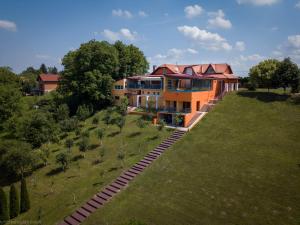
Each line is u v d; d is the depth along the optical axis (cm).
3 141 3288
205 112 3816
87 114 4678
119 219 1948
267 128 2969
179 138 3142
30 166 3033
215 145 2812
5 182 2980
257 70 4072
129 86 5138
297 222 1653
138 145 3167
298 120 2989
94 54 5022
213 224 1742
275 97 3747
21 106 4475
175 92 3978
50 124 3781
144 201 2111
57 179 2802
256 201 1888
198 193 2083
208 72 5231
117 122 3831
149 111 4328
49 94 6950
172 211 1930
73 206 2247
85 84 4953
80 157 3177
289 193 1912
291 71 3681
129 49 6419
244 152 2570
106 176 2612
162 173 2466
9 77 4975
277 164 2283
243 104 3778
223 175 2262
